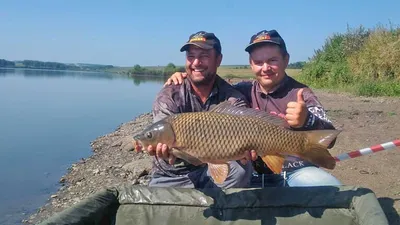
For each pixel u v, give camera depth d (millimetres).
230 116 1020
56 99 8539
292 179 1399
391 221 1456
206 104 1363
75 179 2461
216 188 1283
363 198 1152
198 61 1313
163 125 1018
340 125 3299
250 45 1368
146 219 1214
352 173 2000
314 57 8281
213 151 1016
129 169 2463
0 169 2705
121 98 9383
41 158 3037
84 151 3297
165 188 1244
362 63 6430
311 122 1152
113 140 3730
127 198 1233
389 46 6043
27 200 2113
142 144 1036
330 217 1168
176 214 1212
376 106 4398
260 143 1014
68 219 1067
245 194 1214
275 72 1368
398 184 1811
